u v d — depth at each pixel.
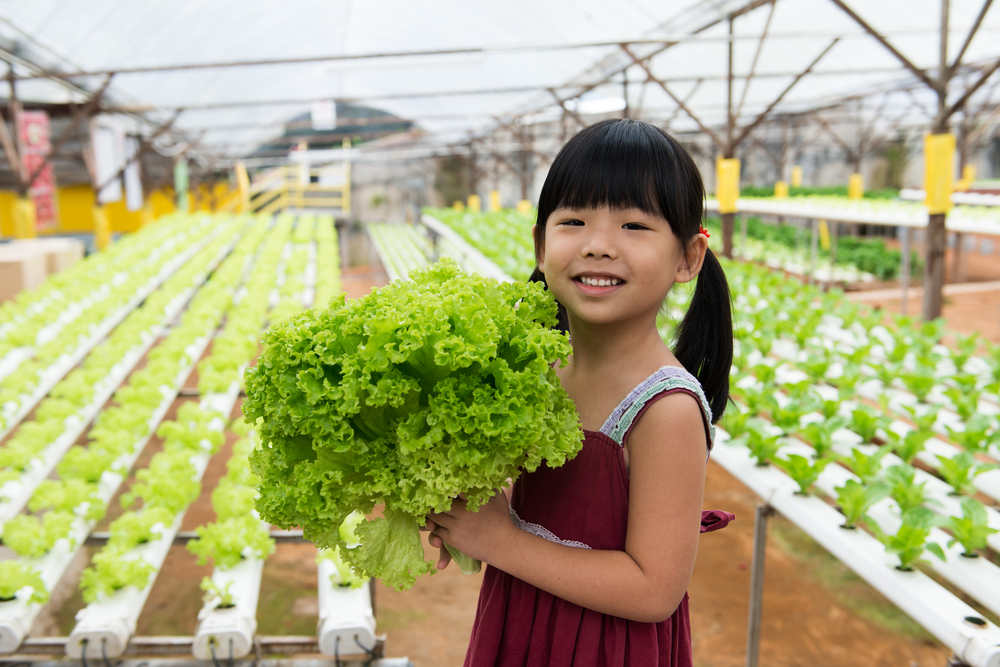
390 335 1.19
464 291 1.25
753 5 10.67
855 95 20.05
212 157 25.98
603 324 1.31
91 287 10.14
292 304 9.32
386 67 11.95
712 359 1.53
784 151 24.09
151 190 20.95
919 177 30.55
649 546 1.20
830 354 5.86
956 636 2.58
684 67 18.06
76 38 12.13
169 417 7.73
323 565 3.42
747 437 4.29
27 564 3.39
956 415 5.09
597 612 1.29
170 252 14.27
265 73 20.56
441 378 1.24
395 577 1.23
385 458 1.23
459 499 1.23
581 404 1.35
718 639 4.16
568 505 1.32
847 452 4.39
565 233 1.24
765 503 3.67
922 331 6.83
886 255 17.55
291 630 4.25
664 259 1.21
